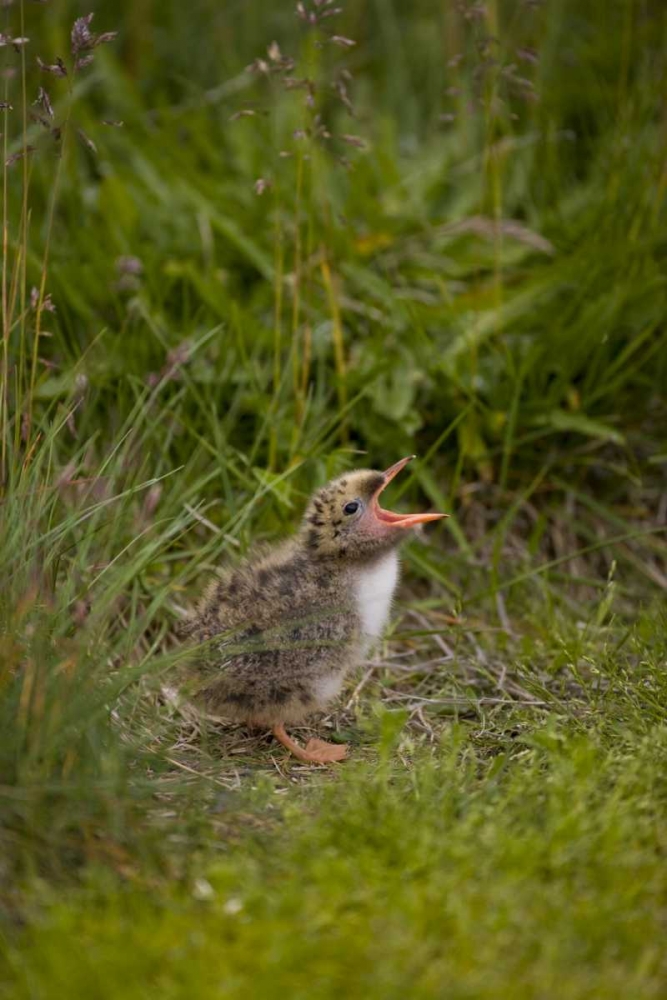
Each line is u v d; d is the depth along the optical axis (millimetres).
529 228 12883
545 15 14523
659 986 5617
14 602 7484
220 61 14953
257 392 10969
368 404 11289
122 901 6160
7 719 6918
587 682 9094
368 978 5477
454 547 11211
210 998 5375
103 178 13289
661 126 12898
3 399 8078
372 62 15336
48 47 13938
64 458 10539
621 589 10766
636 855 6402
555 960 5617
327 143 14047
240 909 5992
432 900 5961
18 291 11016
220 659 8141
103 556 8578
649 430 11867
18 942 5930
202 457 10750
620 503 11688
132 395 10969
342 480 8539
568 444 11742
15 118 13367
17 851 6488
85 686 7258
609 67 14438
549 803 6887
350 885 6152
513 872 6211
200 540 10469
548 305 11969
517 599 10609
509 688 9180
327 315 11828
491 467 11516
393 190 13188
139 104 13898
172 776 7695
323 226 12141
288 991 5426
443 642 10102
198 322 11891
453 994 5402
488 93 10953
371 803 6910
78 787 6641
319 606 8344
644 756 7387
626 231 12359
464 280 12648
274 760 8141
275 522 10453
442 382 11438
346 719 8883
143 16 14805
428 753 8023
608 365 11828
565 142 13953
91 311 11586
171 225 12781
